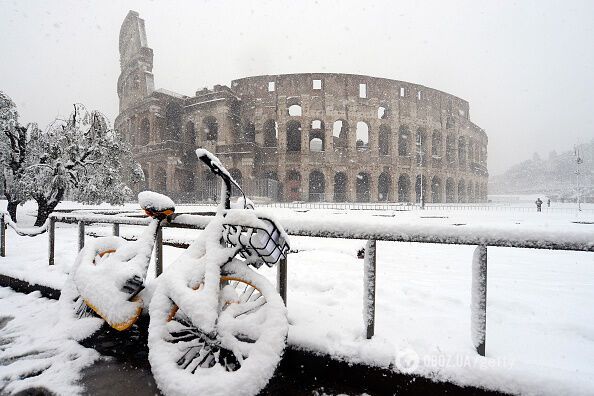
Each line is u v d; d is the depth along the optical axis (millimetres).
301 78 44500
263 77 45062
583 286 4211
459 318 2566
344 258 5535
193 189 45219
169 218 2723
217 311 1967
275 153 43656
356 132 44719
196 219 2557
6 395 2049
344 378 2023
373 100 45375
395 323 2414
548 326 2543
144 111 43750
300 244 6801
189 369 1863
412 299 3238
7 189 13250
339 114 44469
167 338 1985
